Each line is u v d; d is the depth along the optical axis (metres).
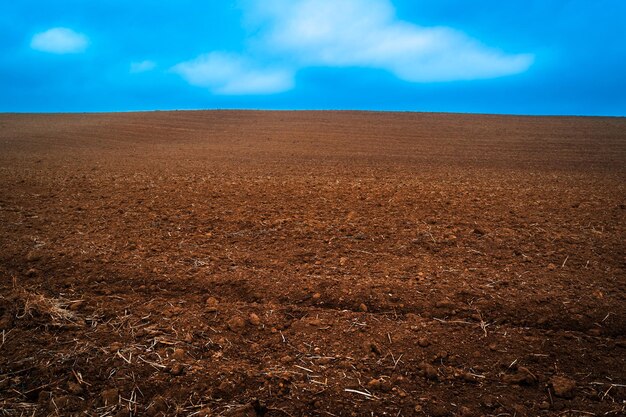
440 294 3.55
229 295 3.57
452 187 8.73
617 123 34.81
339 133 29.36
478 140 25.73
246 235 5.12
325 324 3.13
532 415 2.29
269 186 8.44
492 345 2.88
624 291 3.61
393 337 2.98
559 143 24.08
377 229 5.37
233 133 29.53
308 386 2.48
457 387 2.50
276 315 3.25
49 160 14.87
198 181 9.07
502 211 6.37
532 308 3.32
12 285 3.65
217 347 2.85
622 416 2.29
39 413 2.26
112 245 4.66
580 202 7.07
